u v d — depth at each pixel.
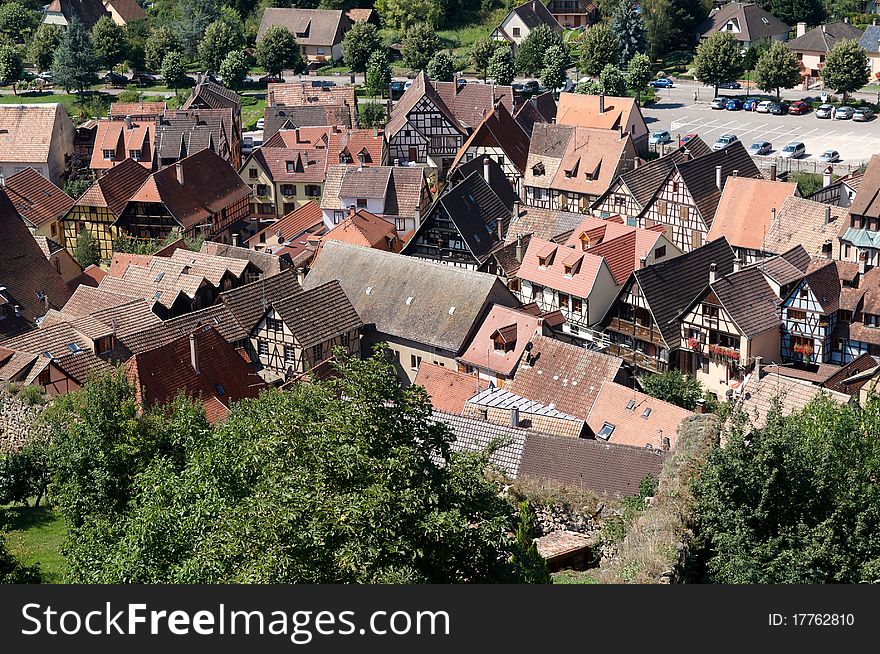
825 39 177.12
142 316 87.56
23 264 96.56
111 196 127.81
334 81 190.50
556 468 61.69
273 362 89.94
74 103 186.12
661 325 90.12
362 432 38.78
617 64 177.75
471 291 91.56
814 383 80.50
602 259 94.75
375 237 119.31
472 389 83.00
